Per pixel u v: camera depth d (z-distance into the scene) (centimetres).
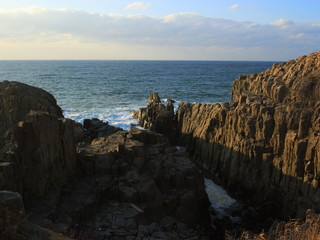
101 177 2380
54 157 2139
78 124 3944
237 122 3347
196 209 2498
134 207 2191
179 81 13738
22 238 1194
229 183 3259
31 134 1969
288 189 2717
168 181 2589
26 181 1945
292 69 3666
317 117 2709
